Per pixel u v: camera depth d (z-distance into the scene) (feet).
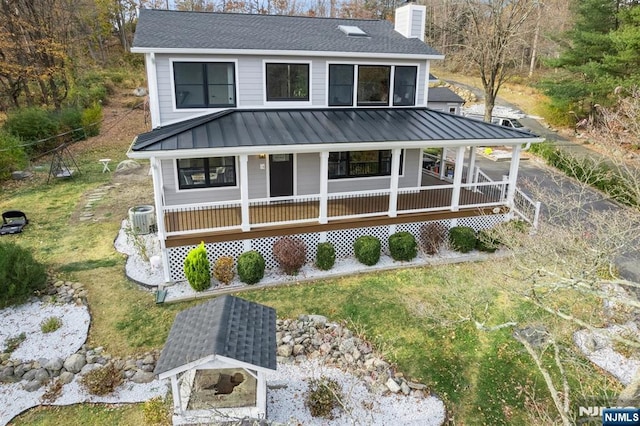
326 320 31.91
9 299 33.14
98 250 42.63
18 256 34.32
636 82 70.33
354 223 40.57
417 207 43.45
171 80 40.24
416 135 40.27
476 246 42.86
